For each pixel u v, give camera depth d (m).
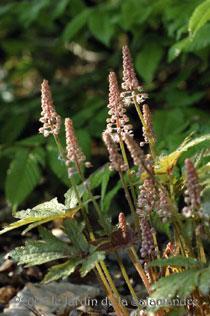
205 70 5.21
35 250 2.42
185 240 2.32
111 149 2.33
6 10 5.79
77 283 3.73
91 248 2.36
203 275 2.07
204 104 5.45
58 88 5.86
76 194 2.46
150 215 2.54
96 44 6.52
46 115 2.55
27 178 4.39
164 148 3.78
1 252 4.27
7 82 7.57
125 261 3.96
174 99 4.70
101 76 5.73
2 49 7.75
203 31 3.99
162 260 2.21
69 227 2.45
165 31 5.06
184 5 4.42
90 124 4.77
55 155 4.35
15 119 5.63
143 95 2.54
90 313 3.29
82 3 5.72
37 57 7.46
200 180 2.28
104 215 2.64
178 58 5.58
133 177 3.49
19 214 2.54
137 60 4.80
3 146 4.64
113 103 2.52
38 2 5.69
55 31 7.19
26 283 3.64
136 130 5.49
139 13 4.79
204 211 2.16
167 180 2.51
